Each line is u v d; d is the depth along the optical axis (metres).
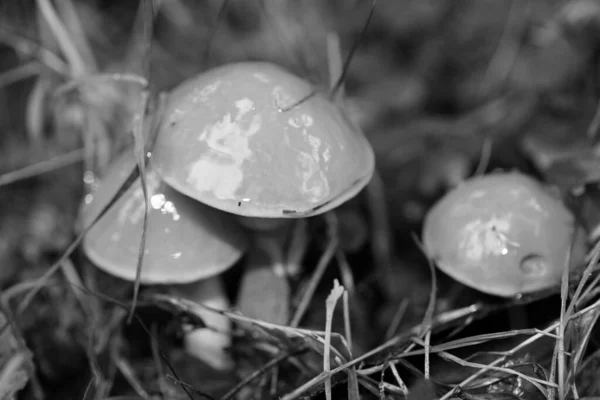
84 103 0.41
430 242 0.35
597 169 0.35
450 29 0.50
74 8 0.46
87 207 0.35
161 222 0.34
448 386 0.32
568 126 0.40
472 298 0.36
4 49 0.46
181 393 0.35
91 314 0.37
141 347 0.36
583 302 0.33
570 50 0.43
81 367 0.36
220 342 0.37
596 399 0.31
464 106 0.46
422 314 0.37
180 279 0.34
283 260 0.37
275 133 0.32
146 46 0.34
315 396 0.33
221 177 0.32
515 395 0.32
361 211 0.41
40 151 0.43
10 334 0.34
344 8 0.51
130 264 0.34
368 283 0.39
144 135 0.34
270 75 0.33
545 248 0.34
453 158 0.40
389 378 0.34
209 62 0.47
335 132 0.33
